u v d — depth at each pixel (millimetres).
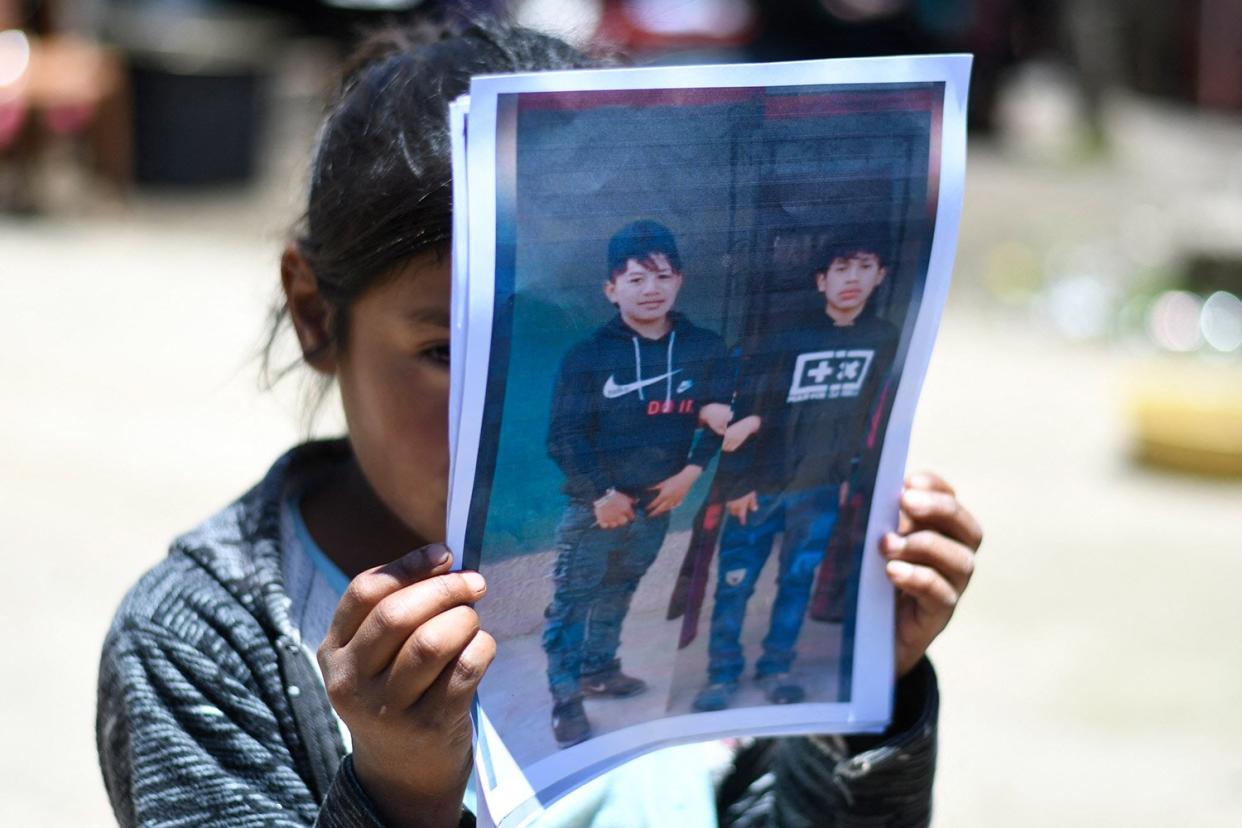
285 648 1141
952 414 6504
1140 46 17297
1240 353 7633
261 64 10211
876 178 1084
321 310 1193
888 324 1130
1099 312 8297
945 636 4258
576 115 978
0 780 3115
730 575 1164
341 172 1103
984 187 11555
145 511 4742
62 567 4258
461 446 996
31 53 9227
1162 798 3389
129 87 9828
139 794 1104
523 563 1056
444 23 1374
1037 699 3891
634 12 11914
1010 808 3326
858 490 1204
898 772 1272
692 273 1039
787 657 1221
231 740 1116
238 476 5125
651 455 1077
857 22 13484
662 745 1170
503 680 1072
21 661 3658
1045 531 5141
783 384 1111
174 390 6109
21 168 9164
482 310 966
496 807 1049
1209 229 8633
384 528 1241
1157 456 5840
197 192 10062
